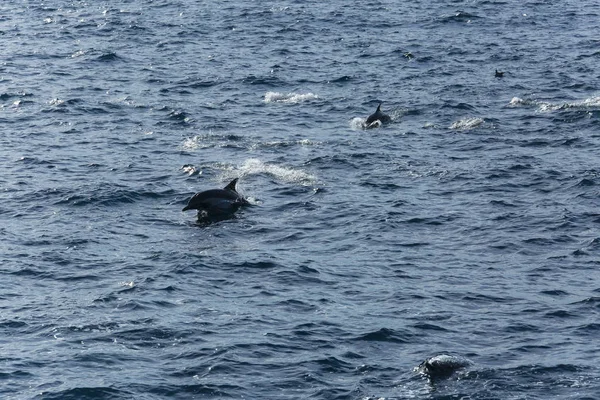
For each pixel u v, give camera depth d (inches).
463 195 3326.8
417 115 4416.8
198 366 2140.7
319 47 5954.7
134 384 2064.5
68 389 2039.9
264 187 3405.5
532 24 6692.9
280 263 2726.4
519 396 2027.6
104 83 5000.0
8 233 2955.2
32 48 5841.5
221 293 2532.0
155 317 2378.2
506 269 2711.6
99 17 6850.4
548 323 2372.0
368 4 7401.6
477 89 4881.9
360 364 2159.2
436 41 6141.7
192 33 6343.5
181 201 3270.2
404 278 2645.2
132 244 2883.9
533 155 3769.7
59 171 3563.0
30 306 2443.4
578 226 3024.1
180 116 4362.7
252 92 4857.3
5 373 2102.6
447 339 2283.5
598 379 2095.2
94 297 2496.3
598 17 6953.7
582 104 4483.3
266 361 2165.4
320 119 4357.8
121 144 3932.1
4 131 4104.3
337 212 3159.5
